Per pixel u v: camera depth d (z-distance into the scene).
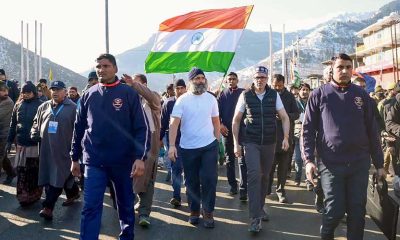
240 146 5.53
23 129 6.40
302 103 8.35
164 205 6.73
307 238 5.20
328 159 4.12
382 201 4.37
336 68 4.14
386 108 5.70
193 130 5.52
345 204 4.11
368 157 4.12
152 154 5.55
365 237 5.20
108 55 4.32
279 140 6.85
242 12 7.60
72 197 6.62
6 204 6.61
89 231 4.17
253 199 5.36
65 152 5.84
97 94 4.35
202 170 5.54
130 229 4.48
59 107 5.95
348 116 4.08
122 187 4.42
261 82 5.41
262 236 5.26
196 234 5.32
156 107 5.60
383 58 60.28
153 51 7.76
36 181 6.49
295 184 8.27
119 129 4.29
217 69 7.59
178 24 7.71
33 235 5.25
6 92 7.39
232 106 7.32
